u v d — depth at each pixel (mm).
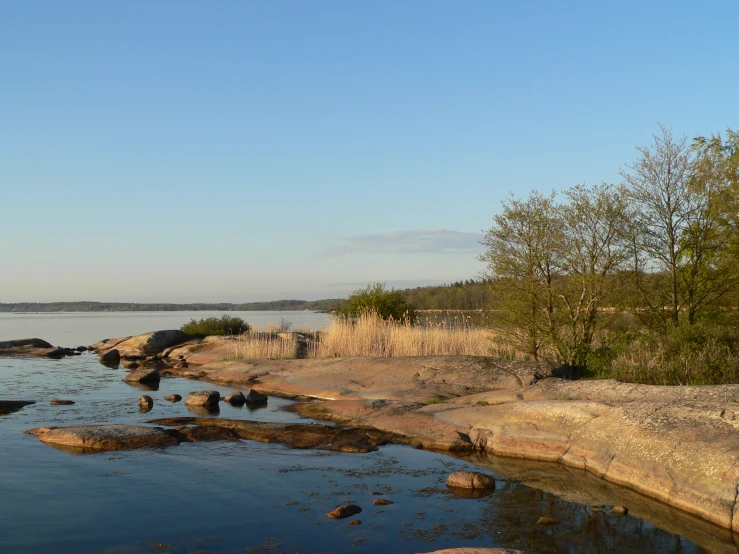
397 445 12023
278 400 17344
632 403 10773
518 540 7465
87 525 7750
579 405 11211
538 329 17391
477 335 22922
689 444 8852
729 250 17312
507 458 11055
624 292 17234
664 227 17922
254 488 9281
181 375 23359
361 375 18109
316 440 12062
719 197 17422
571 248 16906
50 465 10336
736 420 9070
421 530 7746
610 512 8336
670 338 15703
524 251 17484
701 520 7965
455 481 9445
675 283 17688
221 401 17125
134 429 12273
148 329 65312
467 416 12625
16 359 30438
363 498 8906
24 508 8305
